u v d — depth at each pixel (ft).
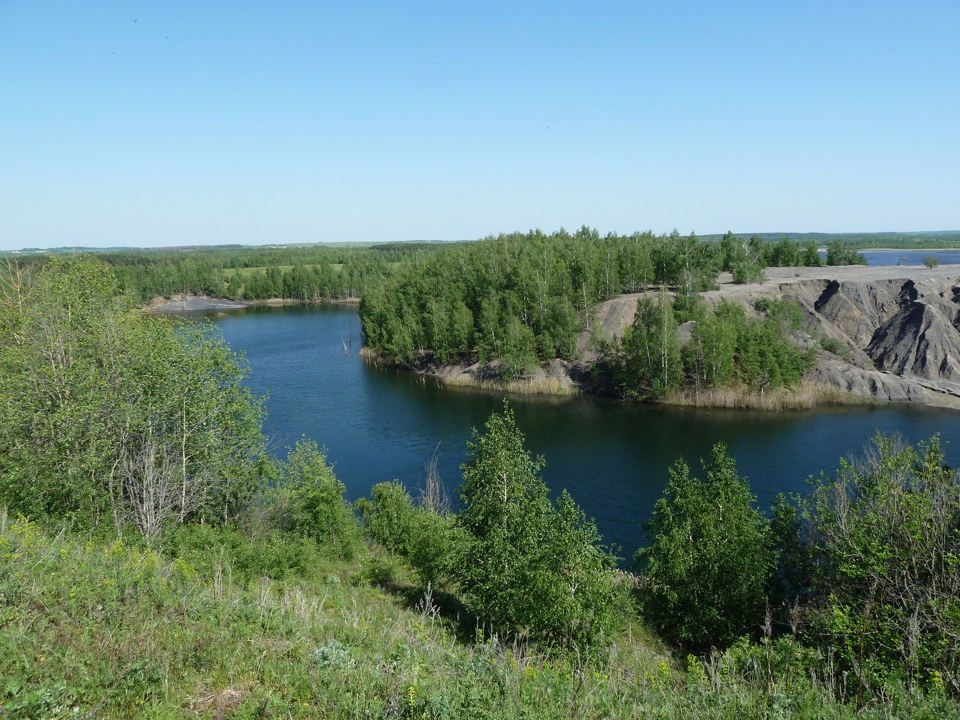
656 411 195.93
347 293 538.88
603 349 224.74
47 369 72.69
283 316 437.58
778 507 76.95
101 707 25.08
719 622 67.72
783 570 75.82
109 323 78.18
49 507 66.74
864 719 32.14
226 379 84.07
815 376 207.72
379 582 72.90
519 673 33.53
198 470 77.20
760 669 39.99
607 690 33.37
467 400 214.48
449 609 66.74
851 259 360.89
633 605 70.79
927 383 200.85
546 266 277.03
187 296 518.37
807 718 32.01
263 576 63.57
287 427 179.52
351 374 254.27
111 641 30.12
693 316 222.69
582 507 122.21
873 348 224.74
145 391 75.05
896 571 51.62
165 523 70.90
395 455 155.53
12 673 25.93
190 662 29.60
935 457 58.95
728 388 201.77
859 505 61.77
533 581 54.95
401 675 30.30
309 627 36.91
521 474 61.72
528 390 227.81
